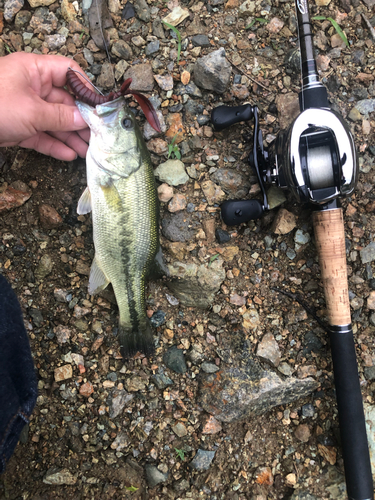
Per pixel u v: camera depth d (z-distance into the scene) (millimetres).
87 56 349
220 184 356
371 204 363
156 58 354
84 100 296
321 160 289
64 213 351
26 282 350
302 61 311
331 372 360
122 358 353
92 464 348
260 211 342
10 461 341
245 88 357
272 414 363
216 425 352
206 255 357
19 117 278
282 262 363
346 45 364
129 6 352
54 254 352
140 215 312
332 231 322
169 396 354
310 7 364
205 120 355
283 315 362
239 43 361
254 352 357
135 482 350
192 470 353
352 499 315
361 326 365
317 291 362
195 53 355
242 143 358
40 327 350
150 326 339
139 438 351
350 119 363
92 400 350
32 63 297
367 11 365
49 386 350
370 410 362
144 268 322
